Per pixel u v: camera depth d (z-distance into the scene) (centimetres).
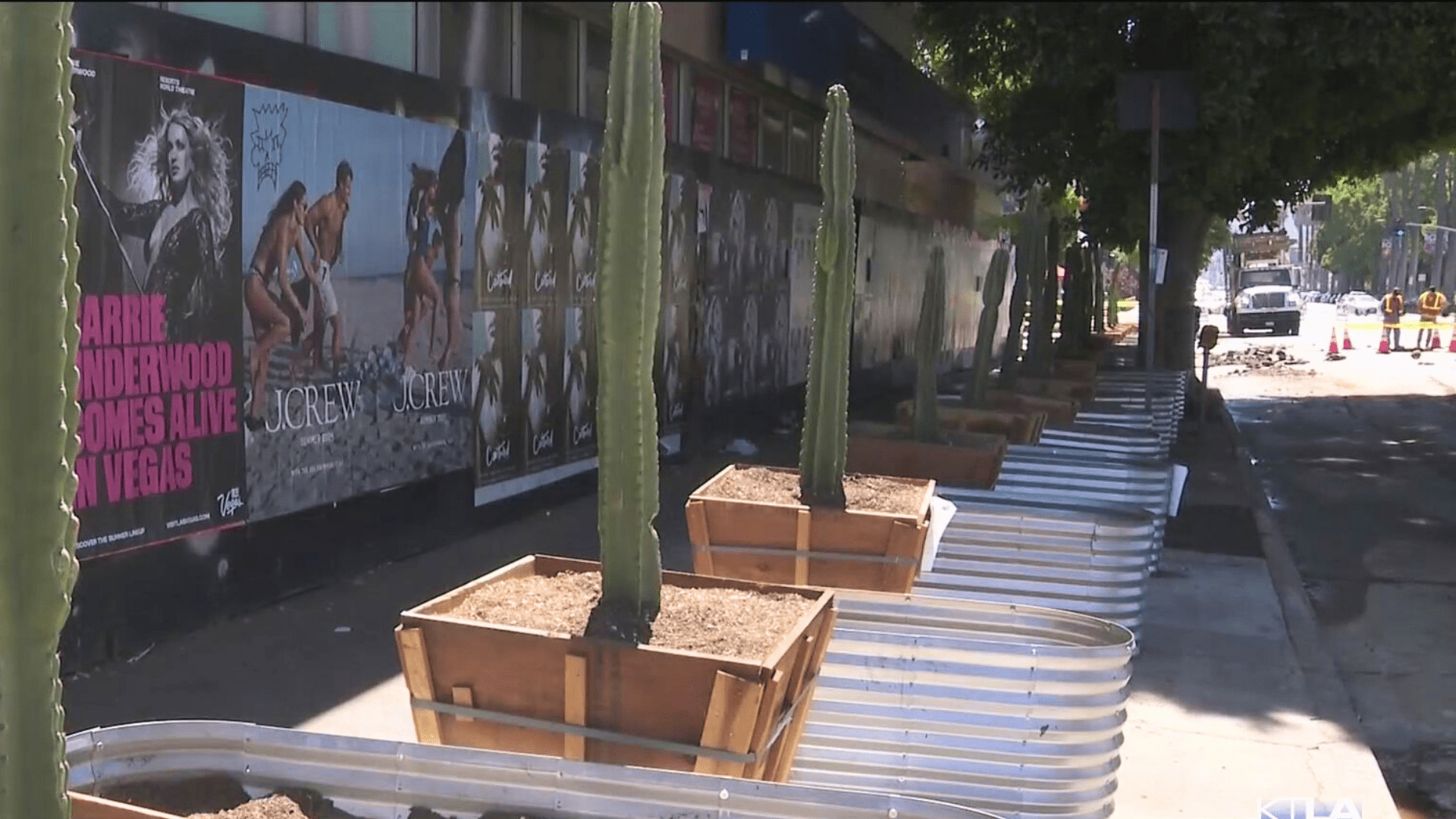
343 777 293
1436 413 2064
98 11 553
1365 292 9662
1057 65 1457
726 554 561
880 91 1784
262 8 706
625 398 361
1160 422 1300
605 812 282
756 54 1276
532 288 955
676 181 1173
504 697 355
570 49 1079
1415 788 548
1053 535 624
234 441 650
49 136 191
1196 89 1134
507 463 930
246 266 651
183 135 602
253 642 628
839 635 405
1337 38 1341
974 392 994
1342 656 739
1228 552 965
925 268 2347
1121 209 1584
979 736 396
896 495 599
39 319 195
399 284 787
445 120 831
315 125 701
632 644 343
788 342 1559
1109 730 395
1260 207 1681
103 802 250
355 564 760
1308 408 2153
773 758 362
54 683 208
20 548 200
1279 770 536
